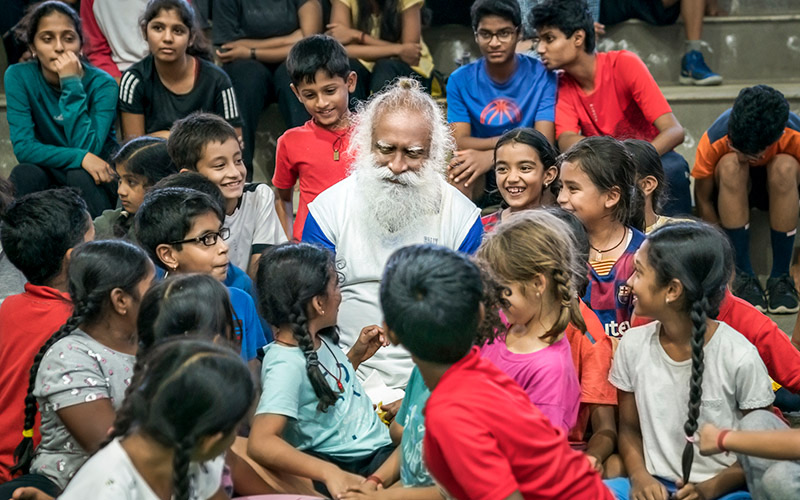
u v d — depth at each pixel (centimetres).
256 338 255
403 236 269
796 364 232
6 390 225
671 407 216
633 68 388
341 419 221
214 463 175
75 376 204
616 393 232
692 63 484
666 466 217
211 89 414
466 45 501
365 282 270
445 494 177
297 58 343
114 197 405
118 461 154
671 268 206
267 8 455
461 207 277
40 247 237
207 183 274
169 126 413
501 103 402
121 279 209
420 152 264
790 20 487
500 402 156
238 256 319
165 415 148
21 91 405
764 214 407
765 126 358
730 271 215
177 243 240
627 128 399
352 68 442
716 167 390
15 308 231
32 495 196
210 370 150
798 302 381
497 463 152
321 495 225
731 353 213
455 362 163
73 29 406
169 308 192
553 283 209
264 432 201
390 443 227
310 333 219
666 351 220
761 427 200
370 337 243
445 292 160
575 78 399
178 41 397
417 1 453
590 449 224
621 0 492
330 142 355
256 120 443
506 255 207
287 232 381
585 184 274
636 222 299
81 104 405
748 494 209
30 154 399
